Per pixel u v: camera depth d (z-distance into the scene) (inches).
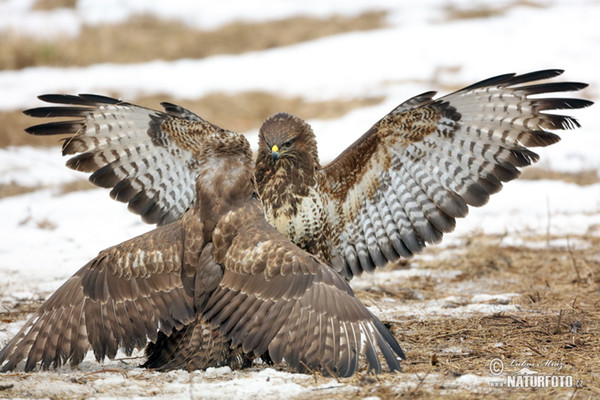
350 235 489.1
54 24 1722.4
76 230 769.6
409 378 363.9
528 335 450.3
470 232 737.0
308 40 1676.9
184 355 375.9
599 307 514.9
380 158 472.7
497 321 479.2
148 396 342.0
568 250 671.8
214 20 1807.3
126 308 369.1
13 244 720.3
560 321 470.9
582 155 970.1
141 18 1788.9
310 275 355.6
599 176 912.3
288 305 353.7
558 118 444.8
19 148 1106.1
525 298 546.0
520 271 622.2
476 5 1770.4
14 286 586.9
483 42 1513.3
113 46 1620.3
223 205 377.7
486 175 467.2
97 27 1739.7
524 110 446.9
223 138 394.0
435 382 358.6
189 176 468.8
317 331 350.6
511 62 1408.7
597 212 791.1
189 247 374.6
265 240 364.8
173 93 1379.2
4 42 1557.6
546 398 340.8
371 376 362.0
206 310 365.1
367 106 1258.0
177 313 369.1
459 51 1476.4
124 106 448.1
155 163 467.8
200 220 377.4
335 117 1220.5
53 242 727.7
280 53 1582.2
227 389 345.7
